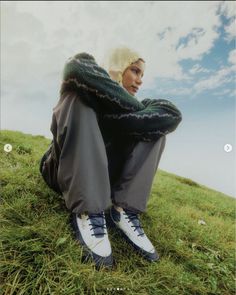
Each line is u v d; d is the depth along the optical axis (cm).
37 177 197
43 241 131
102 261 128
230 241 222
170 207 250
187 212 258
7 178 185
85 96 133
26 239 131
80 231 136
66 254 127
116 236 159
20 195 171
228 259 182
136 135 148
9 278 113
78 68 131
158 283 134
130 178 155
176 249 169
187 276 147
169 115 149
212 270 163
